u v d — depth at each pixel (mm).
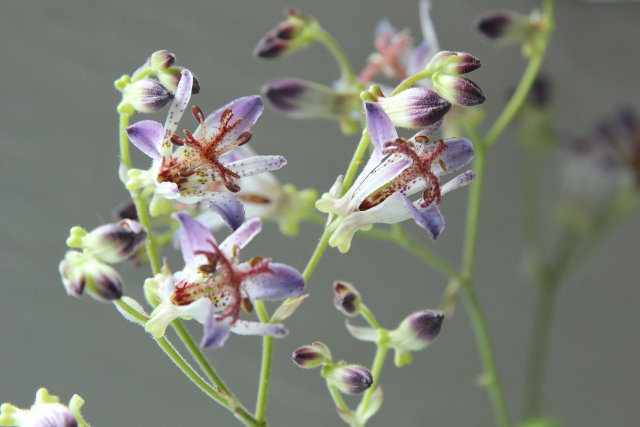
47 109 610
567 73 713
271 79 655
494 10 693
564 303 729
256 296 414
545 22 519
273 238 644
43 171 604
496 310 699
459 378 682
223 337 401
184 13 641
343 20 672
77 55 619
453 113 509
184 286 416
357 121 500
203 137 423
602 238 745
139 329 606
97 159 615
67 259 411
